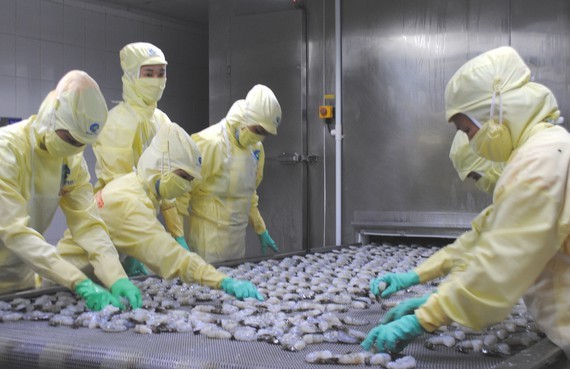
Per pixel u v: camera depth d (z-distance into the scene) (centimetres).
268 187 476
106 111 225
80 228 241
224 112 495
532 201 145
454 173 414
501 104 158
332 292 248
